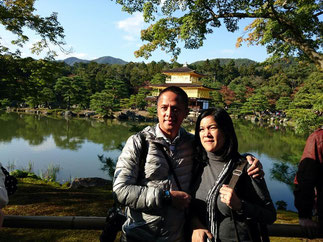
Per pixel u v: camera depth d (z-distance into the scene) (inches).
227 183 55.8
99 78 2628.0
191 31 353.4
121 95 2384.4
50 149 732.7
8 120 1354.6
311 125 440.5
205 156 59.1
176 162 57.1
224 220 55.5
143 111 2135.8
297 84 2608.3
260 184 53.5
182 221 56.9
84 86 2199.8
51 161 593.6
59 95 2346.2
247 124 1710.1
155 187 54.4
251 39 464.8
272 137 1133.1
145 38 429.4
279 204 319.0
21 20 307.0
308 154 57.5
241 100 2449.6
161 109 57.9
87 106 2357.3
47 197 206.8
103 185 289.4
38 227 68.3
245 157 57.5
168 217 54.5
